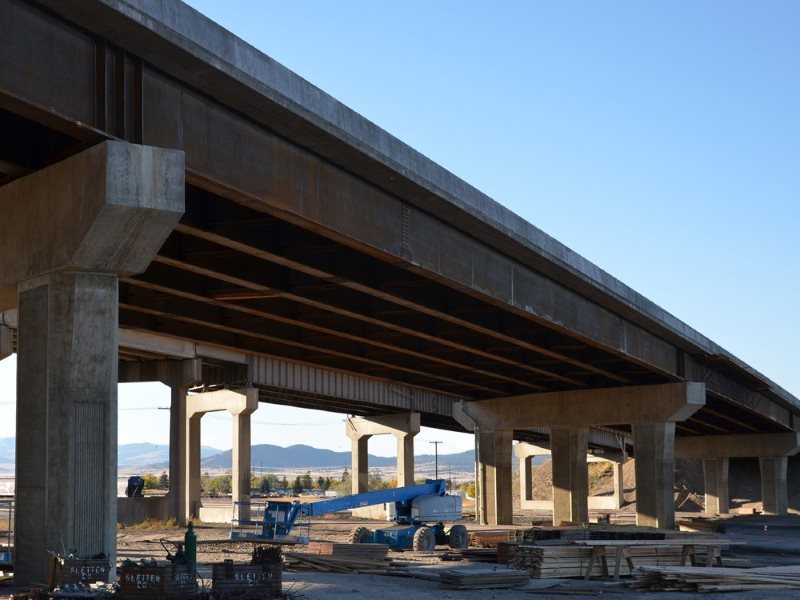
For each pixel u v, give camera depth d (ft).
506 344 172.35
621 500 513.04
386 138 96.02
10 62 63.36
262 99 79.41
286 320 140.87
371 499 154.30
